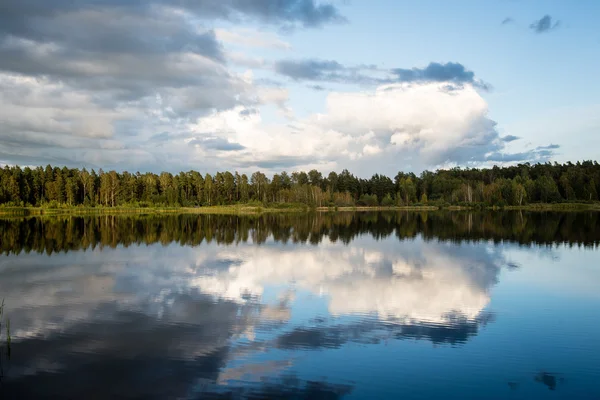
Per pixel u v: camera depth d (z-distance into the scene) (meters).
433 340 15.94
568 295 22.52
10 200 116.00
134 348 15.23
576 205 125.38
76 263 32.22
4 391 12.28
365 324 17.77
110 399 11.86
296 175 182.25
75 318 18.69
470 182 159.00
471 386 12.48
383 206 153.75
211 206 150.62
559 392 12.19
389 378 12.94
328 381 12.75
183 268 30.12
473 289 23.80
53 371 13.49
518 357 14.46
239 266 30.88
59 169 137.62
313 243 44.31
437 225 67.00
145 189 144.25
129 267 30.53
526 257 34.59
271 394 12.02
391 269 29.61
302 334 16.56
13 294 22.83
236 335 16.48
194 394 12.05
